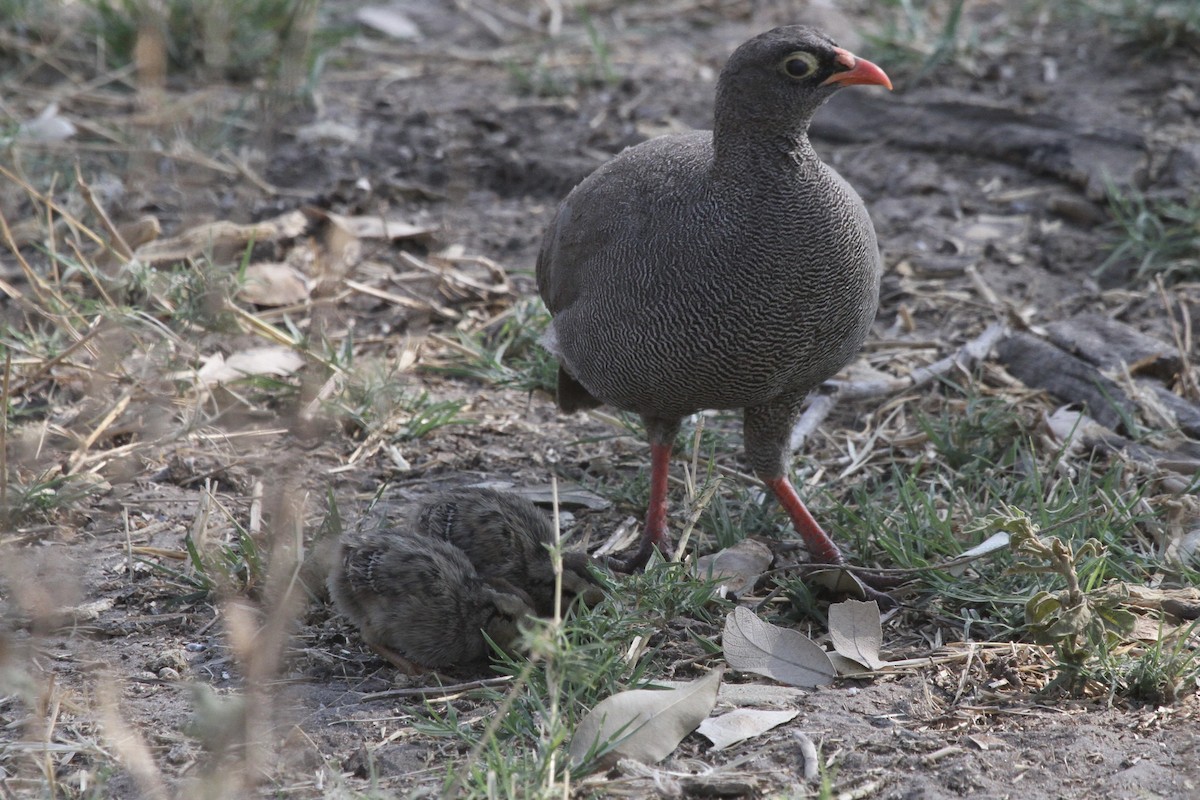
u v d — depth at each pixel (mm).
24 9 17562
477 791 6980
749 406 9516
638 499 10594
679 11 19859
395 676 8516
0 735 7715
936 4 19078
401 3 20156
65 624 8828
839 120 16203
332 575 8602
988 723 7855
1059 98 16125
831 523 10258
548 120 16641
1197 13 16578
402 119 16656
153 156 14680
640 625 8523
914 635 8945
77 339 11680
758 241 8672
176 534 9969
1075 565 8695
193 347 12086
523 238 14641
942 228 14477
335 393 11398
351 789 7273
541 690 8062
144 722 7863
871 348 12719
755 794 7238
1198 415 11156
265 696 8008
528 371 12281
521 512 9219
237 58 16891
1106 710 7926
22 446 10414
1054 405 11789
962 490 10391
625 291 9078
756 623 8664
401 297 13453
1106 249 13906
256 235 13742
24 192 14281
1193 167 14469
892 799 7176
